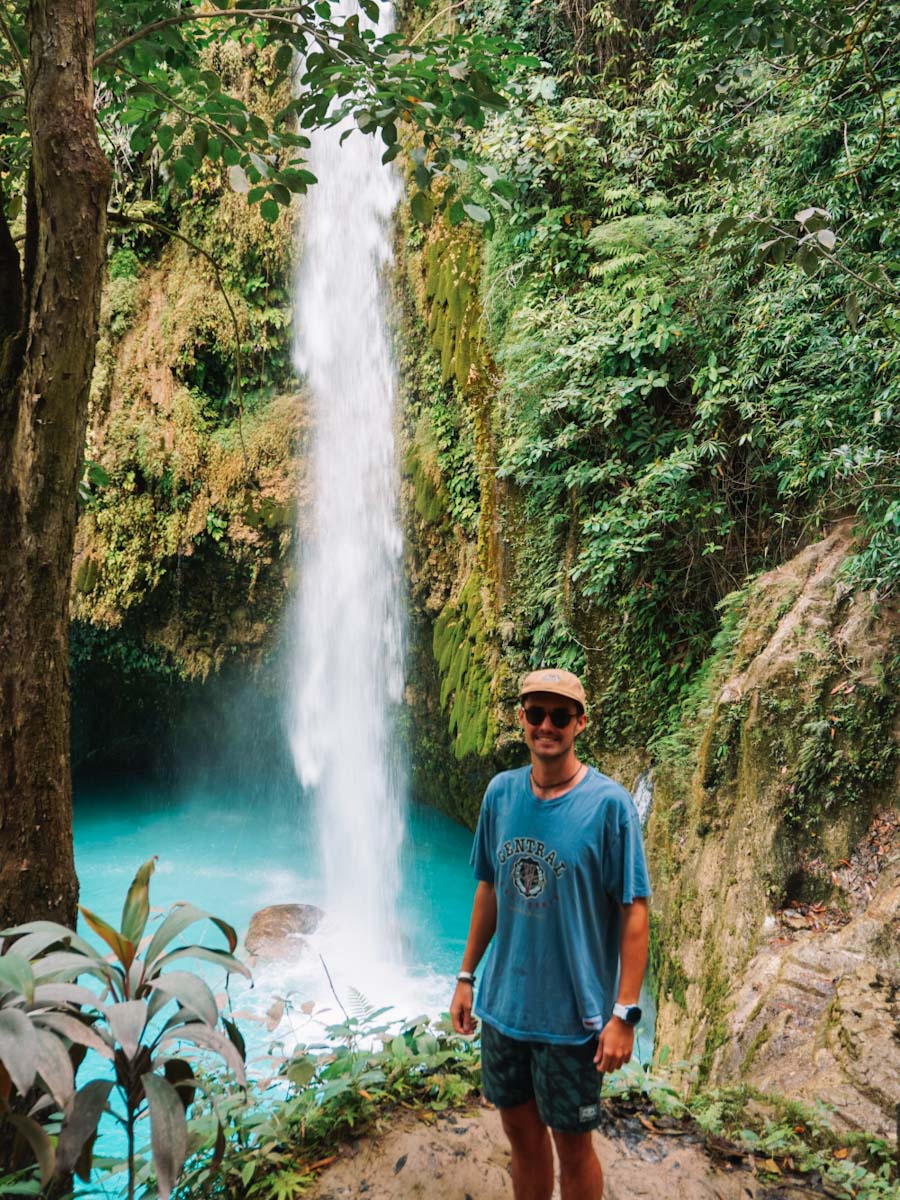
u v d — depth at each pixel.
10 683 3.16
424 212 3.99
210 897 11.02
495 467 10.14
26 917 3.12
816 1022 4.54
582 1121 2.29
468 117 4.01
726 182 8.36
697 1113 3.25
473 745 10.45
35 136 3.10
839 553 6.95
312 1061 3.03
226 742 15.49
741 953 5.82
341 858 12.55
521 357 9.44
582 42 9.87
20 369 3.28
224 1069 3.20
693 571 8.70
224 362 13.36
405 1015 7.82
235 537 13.05
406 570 12.05
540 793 2.42
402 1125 2.98
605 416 8.74
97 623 13.29
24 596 3.18
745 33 5.02
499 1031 2.39
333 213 12.55
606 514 8.77
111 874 11.77
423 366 11.59
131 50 4.23
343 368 12.68
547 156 9.19
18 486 3.18
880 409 6.35
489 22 10.08
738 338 8.40
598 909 2.33
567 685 2.36
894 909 5.08
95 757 16.62
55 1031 2.24
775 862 6.00
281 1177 2.73
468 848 12.58
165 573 13.46
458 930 10.00
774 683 6.38
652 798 8.09
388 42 4.01
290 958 8.92
